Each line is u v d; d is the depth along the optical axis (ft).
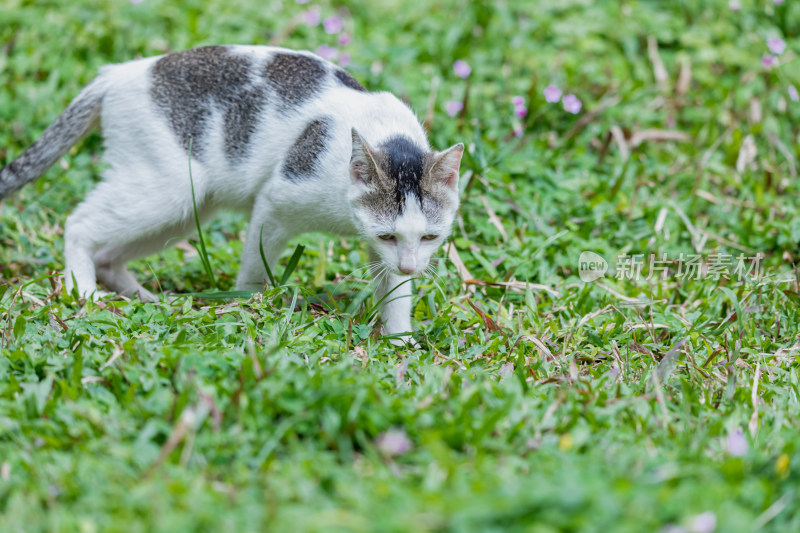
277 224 21.25
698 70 34.99
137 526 11.11
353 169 19.52
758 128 31.50
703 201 28.22
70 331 17.56
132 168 21.76
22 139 29.53
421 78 33.06
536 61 34.50
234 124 21.33
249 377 14.71
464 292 22.63
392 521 10.64
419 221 19.56
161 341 17.46
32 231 25.46
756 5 38.86
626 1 38.65
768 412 15.88
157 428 13.44
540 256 24.03
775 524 11.68
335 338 18.75
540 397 15.85
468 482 12.11
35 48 33.01
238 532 10.99
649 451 13.74
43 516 11.64
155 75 21.70
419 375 16.57
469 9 37.11
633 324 20.54
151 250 23.67
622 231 26.16
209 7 36.60
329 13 37.60
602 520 10.66
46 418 14.29
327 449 13.51
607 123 31.76
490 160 27.84
